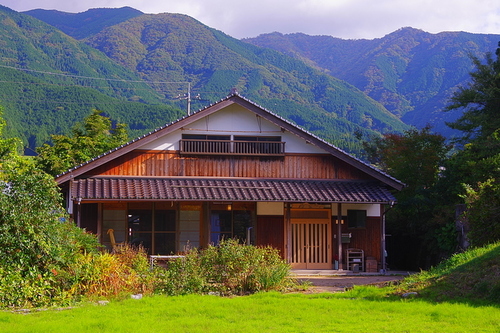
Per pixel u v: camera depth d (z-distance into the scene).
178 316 10.88
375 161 41.84
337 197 20.64
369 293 13.27
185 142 20.94
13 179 13.23
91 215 20.73
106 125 45.78
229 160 21.42
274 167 21.70
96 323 9.90
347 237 22.08
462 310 10.73
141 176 20.62
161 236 21.11
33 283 12.31
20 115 93.00
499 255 13.33
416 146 28.31
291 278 15.55
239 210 21.64
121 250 16.45
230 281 14.25
